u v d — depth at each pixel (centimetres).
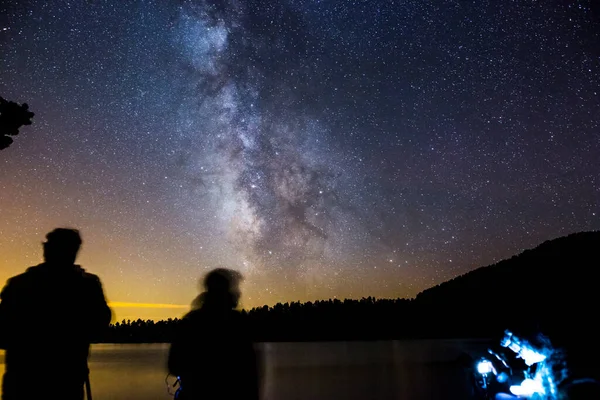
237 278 346
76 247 336
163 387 1201
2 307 311
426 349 2739
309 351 2930
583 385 398
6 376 303
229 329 324
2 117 487
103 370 1756
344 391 1025
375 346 3381
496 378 510
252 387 319
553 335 448
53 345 303
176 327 333
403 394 965
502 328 518
